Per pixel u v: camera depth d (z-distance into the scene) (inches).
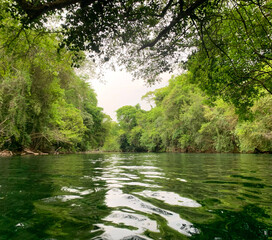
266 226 70.9
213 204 96.6
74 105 1143.6
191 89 1121.4
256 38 249.1
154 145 1525.6
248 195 114.0
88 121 1238.9
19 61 289.4
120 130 2110.0
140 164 322.7
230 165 297.1
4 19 210.1
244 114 320.2
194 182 154.4
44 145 792.9
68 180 163.8
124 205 94.3
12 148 632.4
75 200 102.7
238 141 836.6
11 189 128.9
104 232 64.4
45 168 253.0
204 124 917.8
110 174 200.8
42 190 126.0
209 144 1019.3
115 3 159.5
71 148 997.8
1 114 510.3
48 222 73.1
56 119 733.9
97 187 135.3
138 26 200.2
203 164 316.2
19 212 84.3
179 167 271.3
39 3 142.0
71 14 162.7
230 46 252.4
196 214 82.6
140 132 1818.4
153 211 85.9
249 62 270.7
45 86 589.0
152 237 61.2
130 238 60.2
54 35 250.5
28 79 497.4
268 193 118.6
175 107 1173.7
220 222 74.4
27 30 229.9
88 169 245.3
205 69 263.1
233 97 301.7
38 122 659.4
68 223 72.2
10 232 64.7
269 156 557.3
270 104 541.3
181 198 107.0
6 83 462.3
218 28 234.8
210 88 290.4
